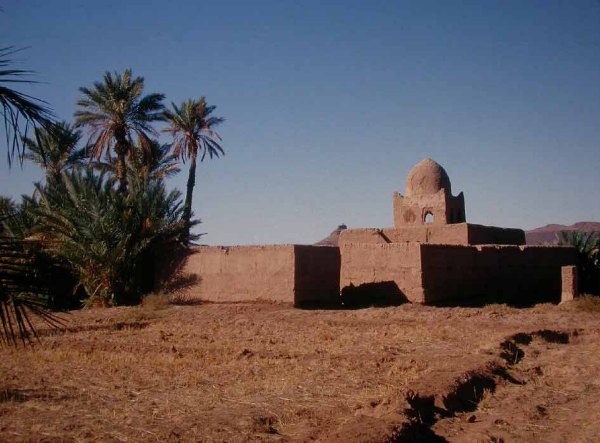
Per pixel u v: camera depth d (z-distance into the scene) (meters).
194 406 9.18
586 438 8.27
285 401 9.49
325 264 24.91
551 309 22.09
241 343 15.88
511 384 11.38
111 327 20.03
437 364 12.29
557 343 16.38
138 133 33.06
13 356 13.70
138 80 32.72
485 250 27.20
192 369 12.19
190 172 37.56
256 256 24.89
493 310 21.52
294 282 23.55
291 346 15.18
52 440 7.50
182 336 17.55
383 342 15.51
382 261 25.22
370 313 21.22
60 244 25.62
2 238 6.24
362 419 8.15
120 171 32.84
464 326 18.31
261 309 22.91
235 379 11.20
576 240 33.47
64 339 16.92
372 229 31.62
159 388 10.45
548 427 8.83
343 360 12.89
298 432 7.97
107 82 32.25
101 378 11.33
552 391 11.02
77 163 35.03
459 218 34.69
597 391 11.02
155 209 28.70
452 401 9.79
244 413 8.73
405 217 34.75
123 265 27.44
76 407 9.15
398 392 9.56
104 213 27.23
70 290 27.75
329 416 8.68
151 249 28.69
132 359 13.30
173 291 27.52
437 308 22.09
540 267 29.28
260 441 7.49
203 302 26.47
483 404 9.94
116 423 8.29
